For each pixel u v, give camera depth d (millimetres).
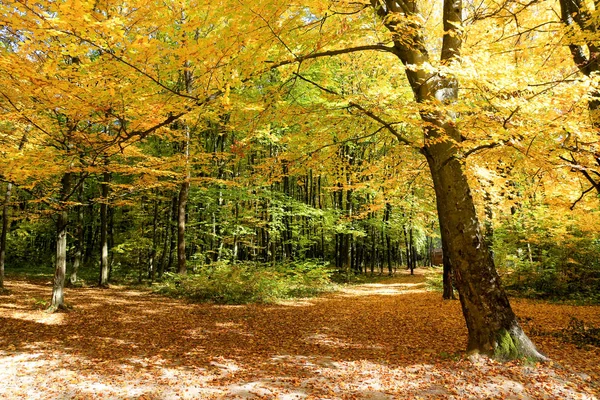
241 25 3852
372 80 10859
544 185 7164
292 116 6172
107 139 5566
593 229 9133
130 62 3682
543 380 4531
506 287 13000
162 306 11016
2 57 3455
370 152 15102
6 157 6375
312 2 4016
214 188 15461
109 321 8797
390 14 4582
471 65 4184
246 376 5102
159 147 16250
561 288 11914
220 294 12406
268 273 13859
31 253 24469
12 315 8930
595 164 5074
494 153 6090
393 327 8320
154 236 18781
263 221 16828
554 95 4453
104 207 15430
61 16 2912
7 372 5160
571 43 5676
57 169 6281
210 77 4191
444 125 5527
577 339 6195
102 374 5145
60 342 6832
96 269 22016
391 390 4508
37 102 4875
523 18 7168
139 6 3551
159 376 5090
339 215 18844
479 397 4211
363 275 23750
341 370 5324
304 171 7277
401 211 18984
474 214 5500
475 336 5305
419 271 30078
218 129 11539
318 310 10828
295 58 4945
